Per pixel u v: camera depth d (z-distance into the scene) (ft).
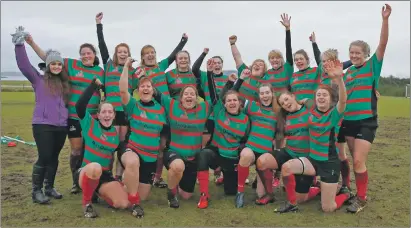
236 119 19.63
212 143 20.42
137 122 18.56
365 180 18.47
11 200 19.30
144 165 18.83
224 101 19.86
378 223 16.87
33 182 18.88
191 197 20.62
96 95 20.75
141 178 19.07
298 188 19.15
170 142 19.54
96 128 17.90
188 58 23.04
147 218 17.17
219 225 16.46
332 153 18.24
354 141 19.03
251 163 19.01
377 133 43.47
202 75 24.06
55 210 17.94
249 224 16.62
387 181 23.47
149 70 22.65
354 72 19.36
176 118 18.99
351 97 19.26
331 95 18.13
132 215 17.53
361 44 19.04
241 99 21.34
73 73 20.18
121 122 21.24
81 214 17.47
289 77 23.38
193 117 19.07
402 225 16.65
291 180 18.01
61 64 18.92
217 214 17.85
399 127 48.62
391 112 68.44
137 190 17.75
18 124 48.93
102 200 19.63
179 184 19.98
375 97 19.13
